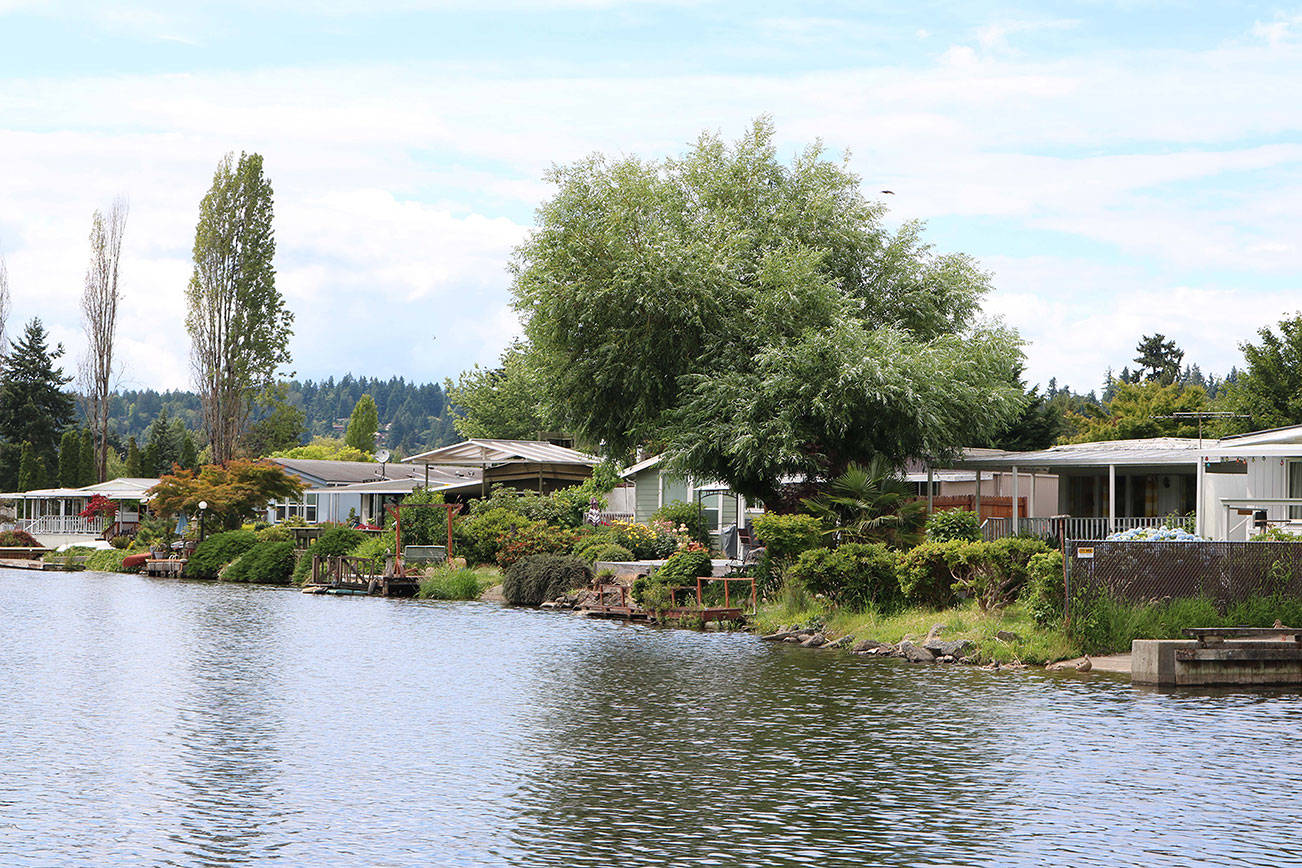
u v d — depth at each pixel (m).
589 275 39.56
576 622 35.69
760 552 38.38
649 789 14.65
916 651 25.94
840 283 41.09
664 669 24.81
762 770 15.57
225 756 16.58
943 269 42.47
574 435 43.31
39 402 112.19
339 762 16.19
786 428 36.22
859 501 33.72
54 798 14.40
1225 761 15.86
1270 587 25.33
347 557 49.72
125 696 21.62
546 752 16.70
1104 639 24.88
